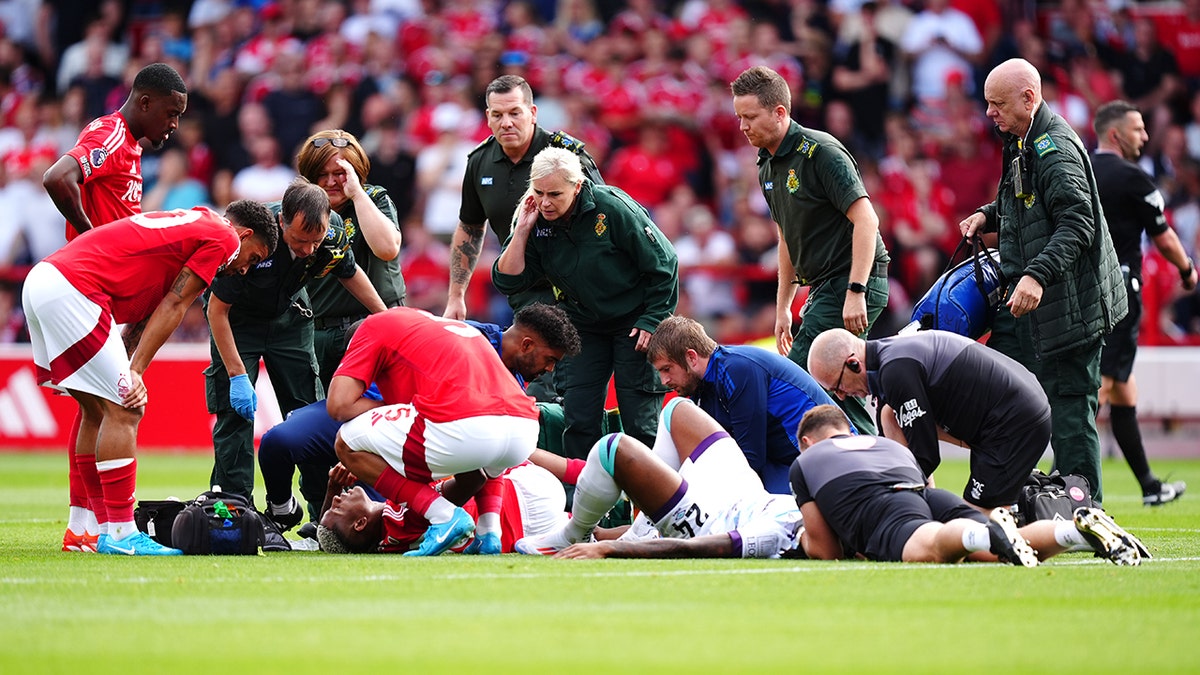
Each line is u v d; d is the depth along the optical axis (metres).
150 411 59.97
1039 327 28.30
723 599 17.70
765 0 73.94
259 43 74.19
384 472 24.28
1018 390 23.86
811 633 15.30
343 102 70.69
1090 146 71.88
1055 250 27.56
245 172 69.81
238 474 28.77
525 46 72.25
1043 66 72.94
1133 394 38.06
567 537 24.64
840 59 72.31
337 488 25.98
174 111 27.78
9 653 14.05
